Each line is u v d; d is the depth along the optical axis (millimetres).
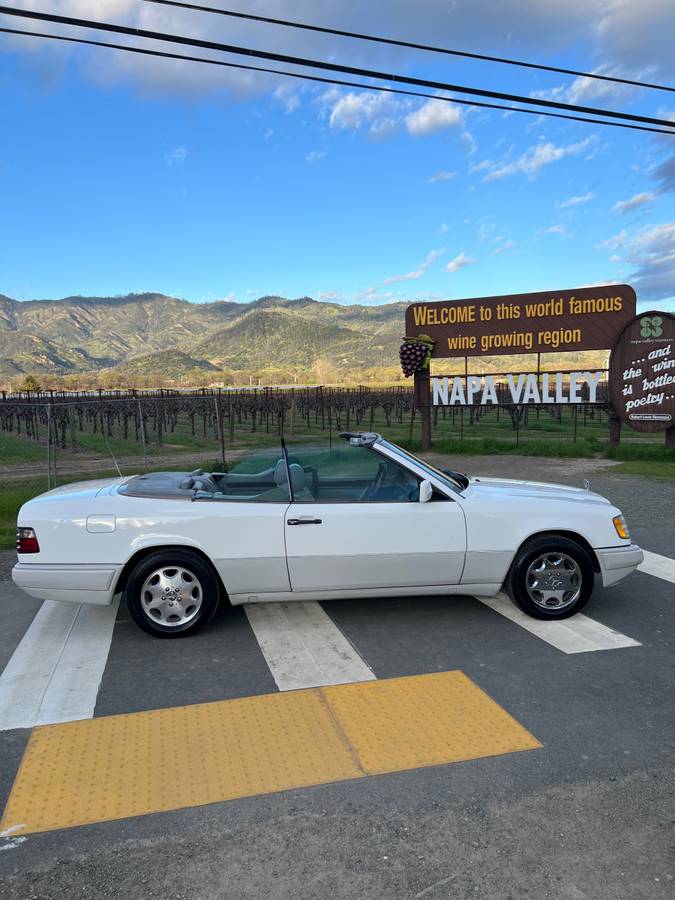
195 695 3793
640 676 3998
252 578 4672
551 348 15375
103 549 4555
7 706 3678
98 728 3424
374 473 4910
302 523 4652
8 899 2279
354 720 3484
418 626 4871
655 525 8203
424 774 2994
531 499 5004
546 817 2682
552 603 4984
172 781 2951
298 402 35750
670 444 14648
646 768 3023
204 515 4598
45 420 26406
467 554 4805
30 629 4887
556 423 30109
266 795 2850
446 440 17016
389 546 4715
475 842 2539
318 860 2453
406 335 16359
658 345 14305
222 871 2402
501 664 4184
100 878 2375
